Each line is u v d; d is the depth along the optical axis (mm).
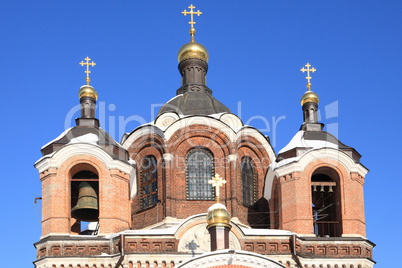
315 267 61219
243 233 60812
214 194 67625
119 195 62875
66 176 62688
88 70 68688
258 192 69625
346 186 64188
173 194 67188
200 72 75000
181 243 60312
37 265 60344
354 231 63094
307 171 64000
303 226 62594
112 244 60656
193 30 76750
